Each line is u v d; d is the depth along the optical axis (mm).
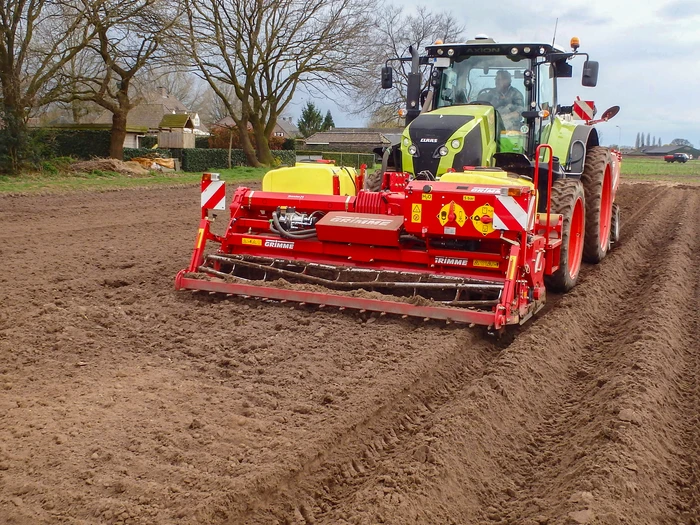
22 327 6102
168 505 3447
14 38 23016
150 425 4281
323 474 3926
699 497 3936
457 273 6797
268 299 7000
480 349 6074
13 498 3432
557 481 4059
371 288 7074
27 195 16875
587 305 7629
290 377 5129
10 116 22234
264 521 3480
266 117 39500
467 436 4410
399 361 5453
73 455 3875
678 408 5191
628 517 3564
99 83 27312
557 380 5707
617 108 12367
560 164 8641
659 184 28578
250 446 4074
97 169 24547
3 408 4461
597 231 9633
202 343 5848
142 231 12180
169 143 40875
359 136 65312
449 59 8766
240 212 7840
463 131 7914
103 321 6332
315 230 7355
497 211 6340
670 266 9773
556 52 9000
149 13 26234
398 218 7062
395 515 3520
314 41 34562
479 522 3697
